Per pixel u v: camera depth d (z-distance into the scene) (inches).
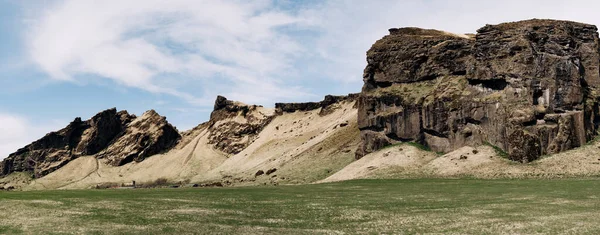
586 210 1903.3
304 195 2925.7
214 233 1557.6
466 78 5118.1
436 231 1549.0
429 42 5698.8
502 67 4702.3
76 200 2383.1
